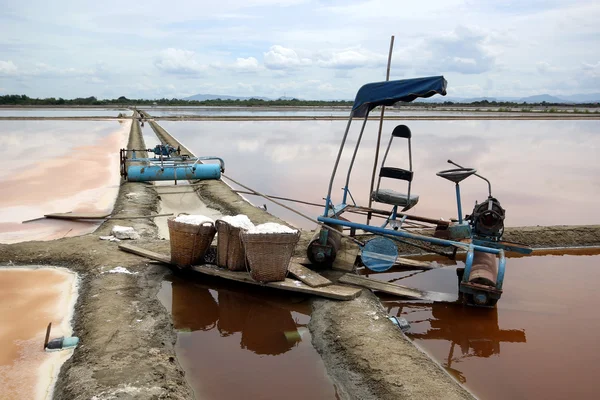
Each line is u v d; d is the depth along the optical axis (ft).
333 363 15.10
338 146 81.66
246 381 14.32
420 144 85.71
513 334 17.75
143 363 14.08
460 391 13.09
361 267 24.43
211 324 18.17
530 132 115.44
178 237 21.09
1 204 36.35
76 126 121.49
